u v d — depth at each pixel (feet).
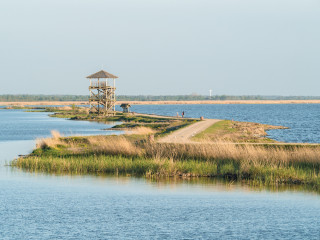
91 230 145.89
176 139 306.35
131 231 145.18
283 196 185.47
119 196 185.68
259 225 150.30
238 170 218.38
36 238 138.51
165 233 143.33
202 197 184.34
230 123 544.62
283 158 225.15
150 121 610.65
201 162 233.55
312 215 160.76
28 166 246.88
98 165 235.81
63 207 170.40
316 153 225.35
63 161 242.17
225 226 149.79
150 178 217.97
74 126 575.38
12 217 158.51
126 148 260.62
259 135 446.60
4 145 354.33
